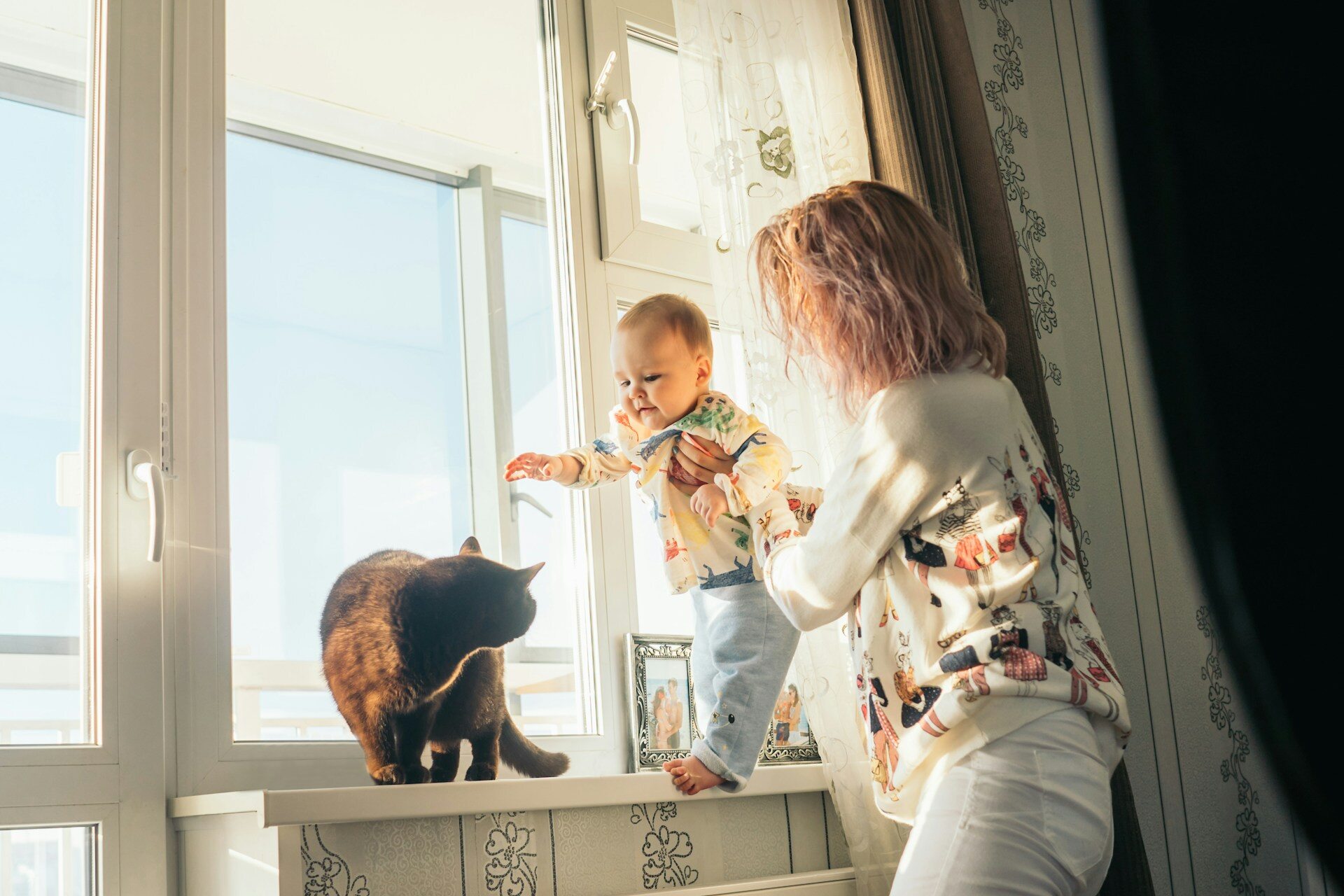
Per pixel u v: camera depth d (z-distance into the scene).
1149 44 0.26
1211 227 0.25
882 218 1.10
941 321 1.06
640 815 1.49
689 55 1.85
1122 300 2.66
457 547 1.65
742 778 1.49
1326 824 0.23
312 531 1.50
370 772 1.37
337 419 1.57
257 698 1.40
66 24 1.44
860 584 1.06
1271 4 0.24
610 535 1.80
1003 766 0.94
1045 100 2.67
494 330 1.78
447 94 1.83
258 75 1.61
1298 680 0.23
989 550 1.00
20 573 1.27
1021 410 1.11
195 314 1.45
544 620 1.72
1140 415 2.58
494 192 1.84
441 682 1.45
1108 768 1.01
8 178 1.36
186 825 1.28
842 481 1.07
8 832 1.19
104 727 1.26
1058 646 0.99
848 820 1.59
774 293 1.18
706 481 1.50
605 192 1.92
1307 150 0.24
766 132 1.84
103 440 1.34
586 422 1.82
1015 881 0.91
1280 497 0.24
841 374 1.11
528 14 1.96
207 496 1.41
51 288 1.36
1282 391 0.24
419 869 1.26
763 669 1.51
